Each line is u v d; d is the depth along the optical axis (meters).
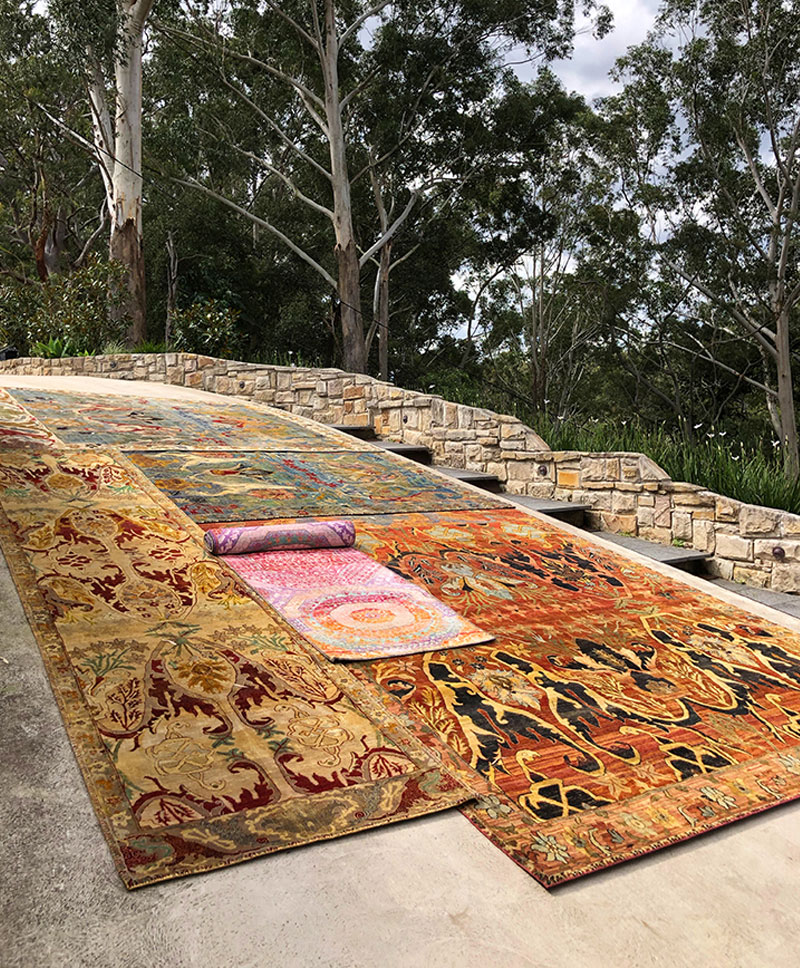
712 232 28.22
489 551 6.34
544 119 25.94
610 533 8.02
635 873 2.83
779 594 6.57
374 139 26.23
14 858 2.53
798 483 7.26
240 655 4.05
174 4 23.44
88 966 2.17
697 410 36.09
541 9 23.83
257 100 26.95
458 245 30.70
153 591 4.65
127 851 2.61
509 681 4.19
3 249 31.42
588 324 36.69
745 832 3.14
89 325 17.19
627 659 4.64
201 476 7.05
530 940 2.45
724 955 2.48
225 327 16.89
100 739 3.19
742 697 4.29
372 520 6.70
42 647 3.81
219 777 3.06
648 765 3.53
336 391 11.39
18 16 21.02
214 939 2.31
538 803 3.17
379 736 3.51
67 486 6.12
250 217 26.09
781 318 27.78
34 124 25.75
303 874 2.62
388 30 23.80
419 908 2.53
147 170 27.41
